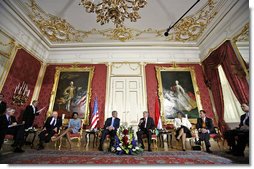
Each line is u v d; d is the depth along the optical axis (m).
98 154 4.38
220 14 6.18
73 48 8.73
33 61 7.70
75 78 8.26
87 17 6.57
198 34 7.68
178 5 5.90
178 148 5.91
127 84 8.20
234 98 6.85
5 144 5.05
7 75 6.15
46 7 6.03
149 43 8.37
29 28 7.02
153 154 4.44
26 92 7.14
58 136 5.61
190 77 8.22
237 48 5.81
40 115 7.52
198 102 7.68
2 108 5.43
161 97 7.80
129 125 7.43
